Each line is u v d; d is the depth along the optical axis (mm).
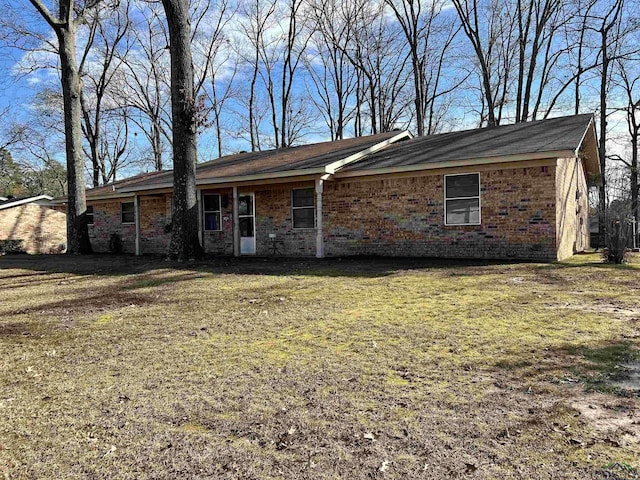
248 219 15266
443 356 3871
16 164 37000
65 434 2684
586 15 21422
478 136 13320
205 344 4484
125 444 2553
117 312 6137
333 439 2533
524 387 3154
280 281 8500
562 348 3953
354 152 13508
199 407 3014
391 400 3016
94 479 2213
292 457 2363
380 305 6062
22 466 2340
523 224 10734
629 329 4484
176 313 5953
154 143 33656
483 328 4711
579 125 11602
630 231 14555
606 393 3002
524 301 5957
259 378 3510
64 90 16859
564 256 11312
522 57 23453
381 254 12727
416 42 26125
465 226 11484
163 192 16188
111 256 16047
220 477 2201
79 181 17297
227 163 17609
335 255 13445
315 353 4082
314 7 29312
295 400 3074
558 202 10602
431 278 8266
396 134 15984
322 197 13469
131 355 4195
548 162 10328
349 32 29719
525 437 2465
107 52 28750
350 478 2156
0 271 11523
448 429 2590
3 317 6000
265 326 5125
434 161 11227
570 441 2406
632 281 7391
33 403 3150
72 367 3904
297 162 13742
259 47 31438
